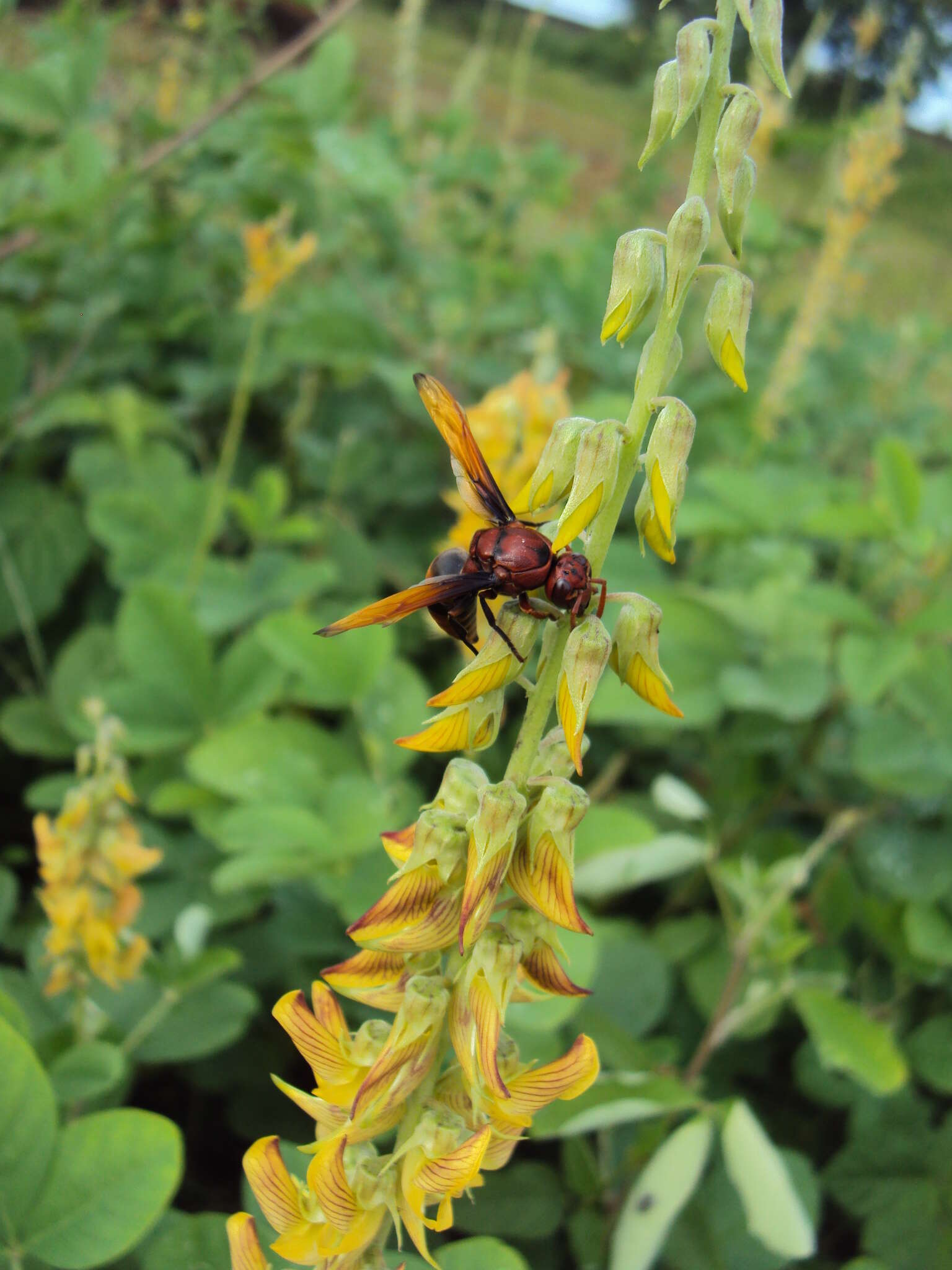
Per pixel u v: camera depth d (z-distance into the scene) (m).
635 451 0.09
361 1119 0.10
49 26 0.47
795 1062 0.24
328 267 0.45
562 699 0.09
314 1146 0.11
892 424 0.52
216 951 0.19
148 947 0.19
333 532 0.35
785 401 0.42
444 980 0.10
